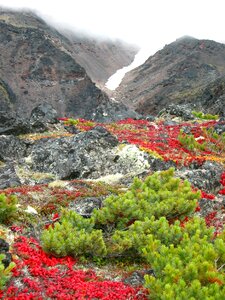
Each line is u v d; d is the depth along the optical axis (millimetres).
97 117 84250
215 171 30906
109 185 28297
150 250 15953
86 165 32812
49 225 19391
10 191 24953
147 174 30062
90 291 14609
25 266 15547
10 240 17359
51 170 33625
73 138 35938
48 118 54562
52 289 14328
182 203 20094
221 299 12500
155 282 13734
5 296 13617
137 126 55469
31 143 40469
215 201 26281
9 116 49500
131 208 19000
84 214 20953
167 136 46031
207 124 56594
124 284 15766
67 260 16875
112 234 19109
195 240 16391
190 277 13656
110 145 35625
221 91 160625
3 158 37531
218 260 15234
